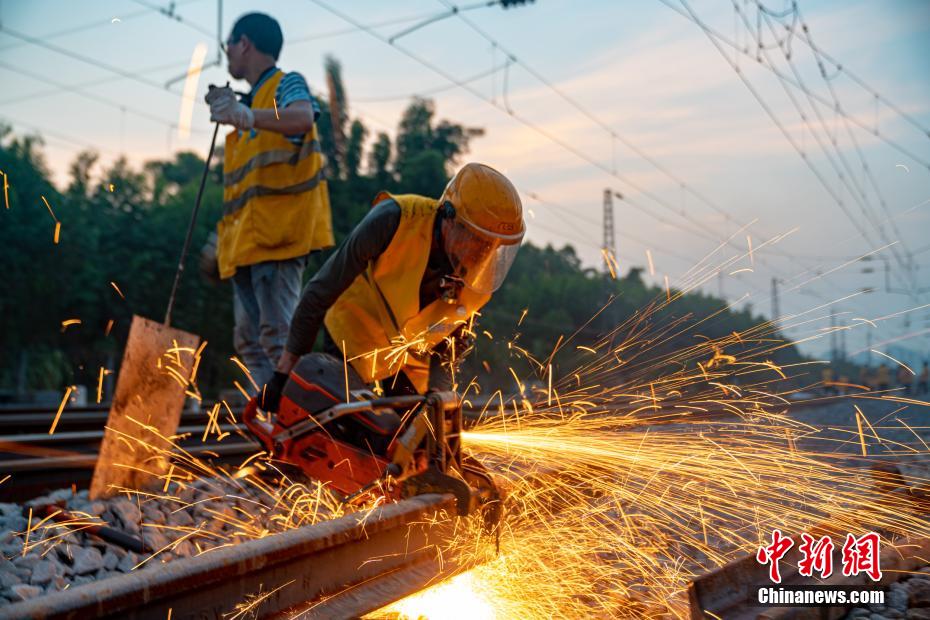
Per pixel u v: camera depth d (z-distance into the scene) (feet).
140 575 4.98
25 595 7.41
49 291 126.11
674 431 14.17
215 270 14.53
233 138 13.50
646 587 8.58
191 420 23.18
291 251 12.96
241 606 5.62
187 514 10.82
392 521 7.09
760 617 7.29
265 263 13.07
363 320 10.57
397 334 10.31
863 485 12.85
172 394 11.98
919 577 9.29
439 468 8.36
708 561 9.53
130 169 148.97
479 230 9.58
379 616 6.49
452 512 8.09
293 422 9.77
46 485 12.26
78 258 132.16
